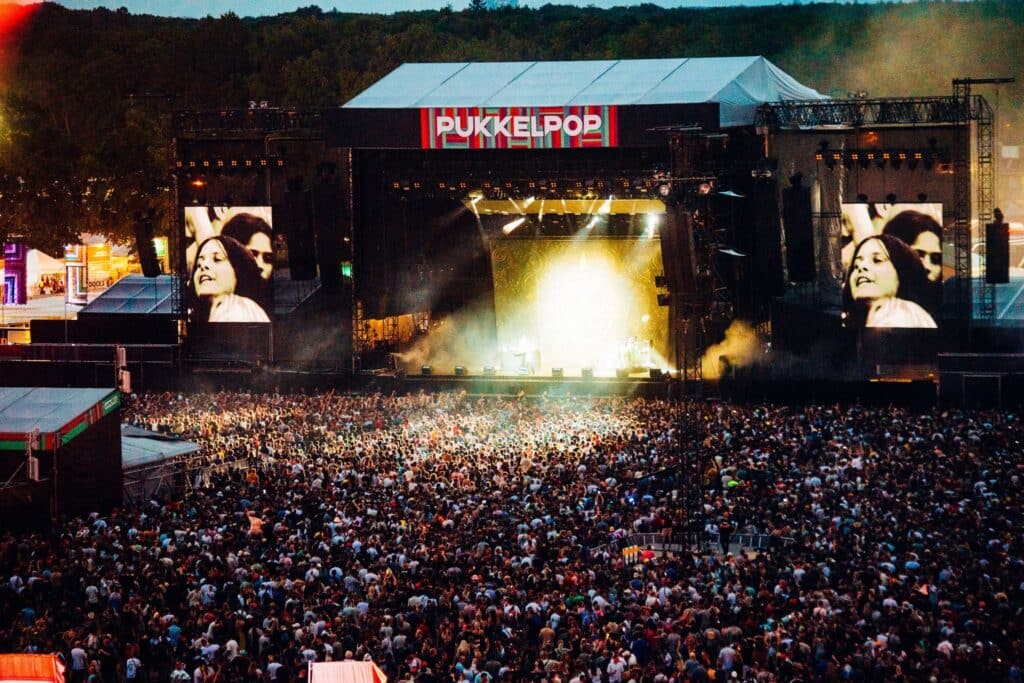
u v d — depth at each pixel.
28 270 123.62
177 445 54.69
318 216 78.31
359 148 78.12
